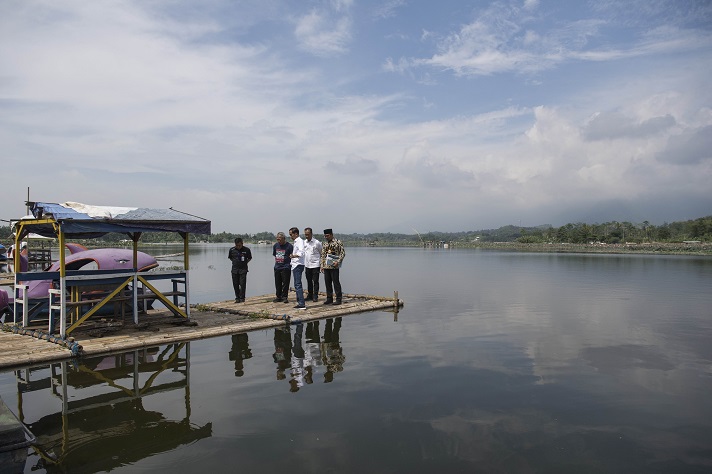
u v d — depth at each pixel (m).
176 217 10.76
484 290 20.06
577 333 10.66
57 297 10.54
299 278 13.35
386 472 4.31
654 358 8.42
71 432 5.19
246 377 7.22
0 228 49.84
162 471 4.32
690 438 5.11
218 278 26.91
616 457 4.66
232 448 4.79
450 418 5.60
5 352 8.35
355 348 9.16
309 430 5.23
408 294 18.72
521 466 4.46
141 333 10.04
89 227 9.35
